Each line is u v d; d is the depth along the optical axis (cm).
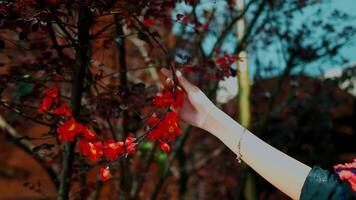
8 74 214
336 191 118
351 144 703
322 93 587
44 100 176
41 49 214
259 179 572
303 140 626
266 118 474
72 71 209
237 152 135
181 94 150
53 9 173
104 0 174
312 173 123
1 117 354
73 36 225
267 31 456
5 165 638
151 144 396
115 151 157
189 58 230
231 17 413
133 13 196
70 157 217
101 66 218
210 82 390
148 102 195
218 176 644
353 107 692
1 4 167
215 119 144
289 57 463
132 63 470
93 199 352
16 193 625
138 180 384
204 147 661
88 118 204
